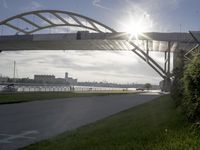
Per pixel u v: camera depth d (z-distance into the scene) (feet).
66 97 136.36
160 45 237.04
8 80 431.43
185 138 20.35
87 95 163.94
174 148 18.70
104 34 241.35
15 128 44.50
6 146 31.63
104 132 31.40
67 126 46.21
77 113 67.51
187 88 24.08
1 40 277.85
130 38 233.96
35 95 134.72
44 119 55.93
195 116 22.94
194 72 23.08
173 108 40.04
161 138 21.57
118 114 57.93
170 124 26.00
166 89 239.91
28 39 267.18
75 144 27.20
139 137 23.65
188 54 29.58
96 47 276.41
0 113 65.67
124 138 24.72
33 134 38.99
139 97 149.79
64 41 256.32
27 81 457.68
